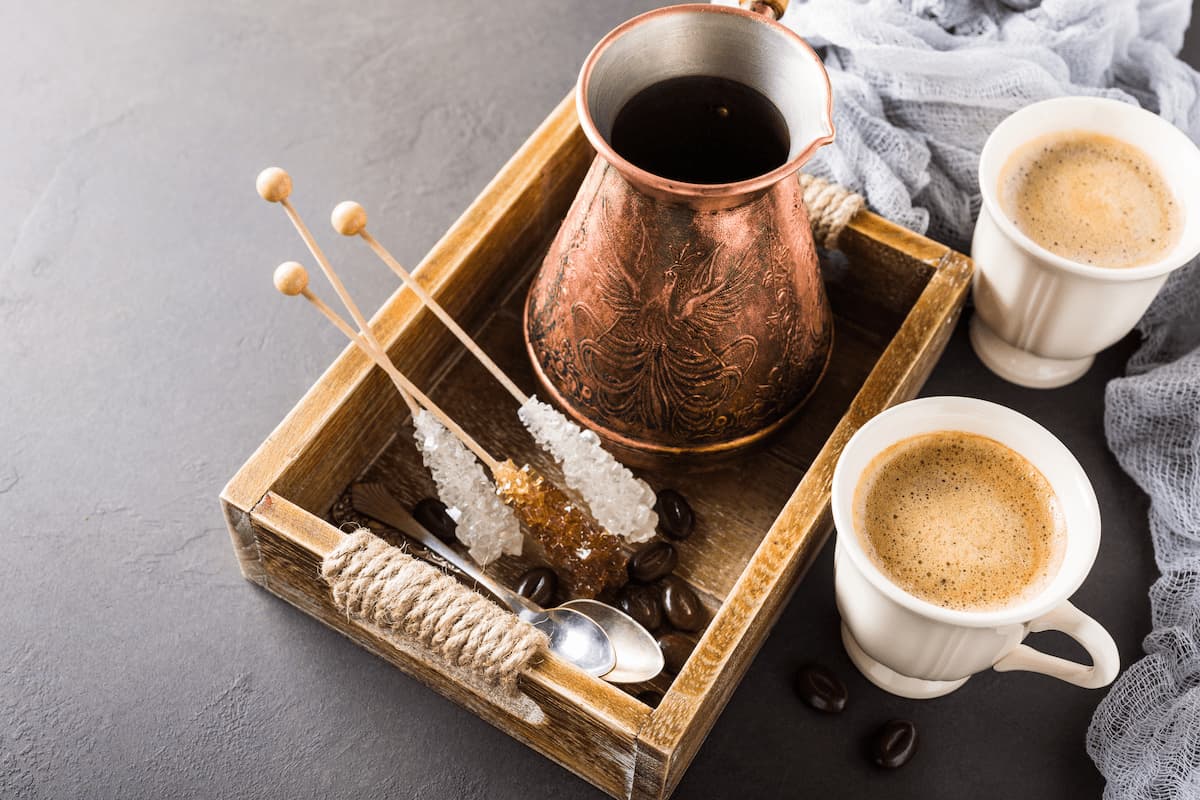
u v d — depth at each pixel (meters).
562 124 0.74
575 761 0.67
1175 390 0.72
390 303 0.70
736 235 0.63
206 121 0.85
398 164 0.83
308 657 0.71
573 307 0.67
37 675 0.70
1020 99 0.77
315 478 0.68
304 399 0.68
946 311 0.70
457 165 0.84
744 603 0.64
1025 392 0.76
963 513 0.65
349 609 0.65
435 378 0.73
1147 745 0.67
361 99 0.85
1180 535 0.72
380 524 0.69
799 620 0.71
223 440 0.76
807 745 0.69
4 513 0.74
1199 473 0.72
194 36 0.87
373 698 0.70
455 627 0.63
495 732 0.69
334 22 0.88
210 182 0.83
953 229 0.78
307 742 0.69
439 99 0.86
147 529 0.74
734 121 0.68
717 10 0.64
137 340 0.78
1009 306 0.72
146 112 0.85
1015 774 0.69
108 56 0.87
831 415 0.73
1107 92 0.78
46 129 0.84
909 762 0.69
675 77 0.66
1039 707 0.70
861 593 0.63
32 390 0.77
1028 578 0.64
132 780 0.68
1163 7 0.81
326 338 0.79
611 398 0.68
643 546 0.70
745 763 0.69
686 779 0.68
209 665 0.71
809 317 0.68
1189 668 0.69
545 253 0.77
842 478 0.63
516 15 0.88
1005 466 0.65
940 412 0.66
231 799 0.68
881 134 0.77
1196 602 0.69
